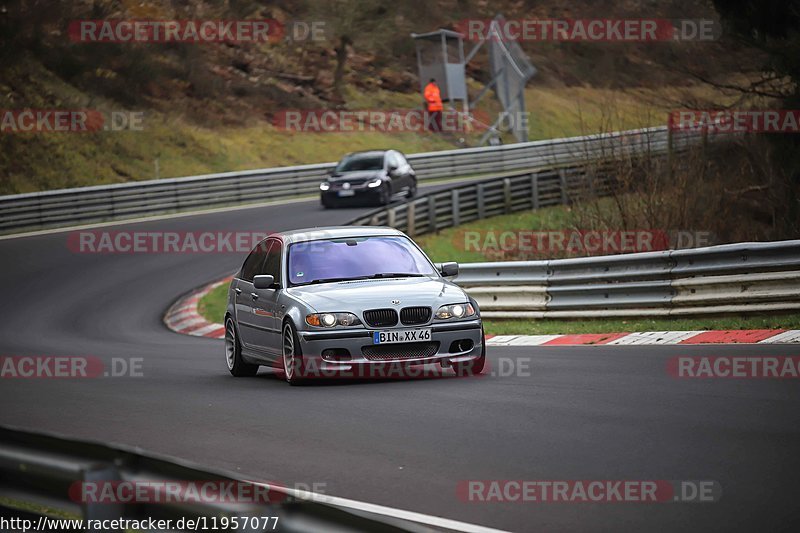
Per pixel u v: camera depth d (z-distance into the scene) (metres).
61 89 158.50
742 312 50.69
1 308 79.88
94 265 96.06
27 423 33.97
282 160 169.75
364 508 20.88
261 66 193.62
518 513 20.09
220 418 33.16
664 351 43.03
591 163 83.00
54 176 143.38
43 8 163.75
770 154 83.81
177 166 155.88
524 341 52.66
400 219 94.19
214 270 91.50
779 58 85.44
